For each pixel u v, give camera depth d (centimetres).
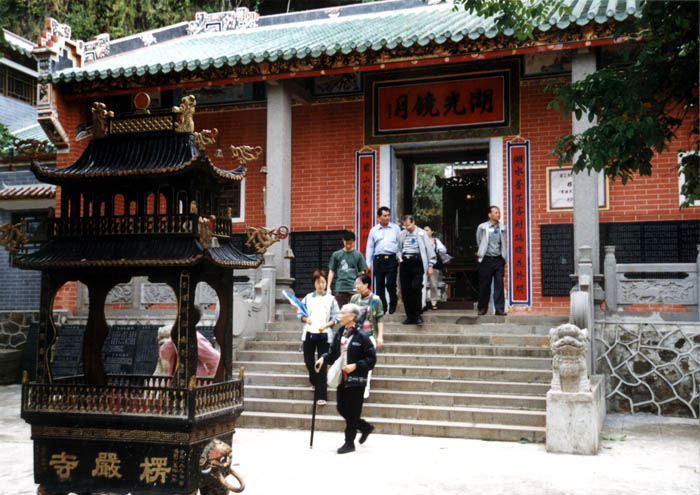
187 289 494
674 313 1109
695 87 869
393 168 1452
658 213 1286
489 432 862
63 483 496
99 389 493
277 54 1292
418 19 1553
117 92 1440
